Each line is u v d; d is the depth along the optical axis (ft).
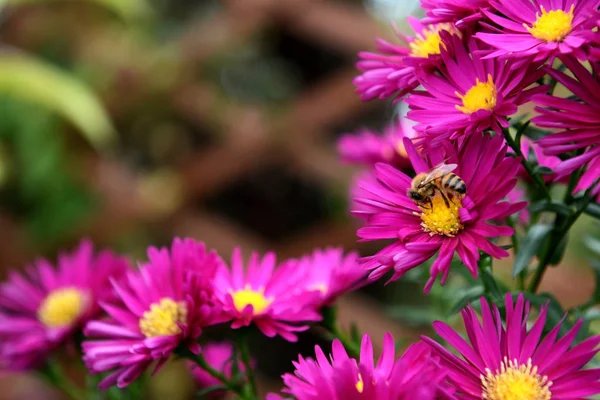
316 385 1.22
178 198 3.06
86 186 3.05
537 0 1.30
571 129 1.27
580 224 2.52
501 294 1.43
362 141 1.70
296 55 3.34
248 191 3.27
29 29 3.24
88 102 2.91
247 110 3.12
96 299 1.60
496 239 1.37
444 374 1.22
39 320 1.65
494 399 1.26
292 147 2.99
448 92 1.33
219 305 1.38
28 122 3.03
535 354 1.28
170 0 3.60
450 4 1.31
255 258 1.49
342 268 1.49
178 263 1.45
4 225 3.02
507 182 1.28
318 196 3.29
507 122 1.29
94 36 3.27
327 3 3.13
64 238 3.02
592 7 1.28
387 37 2.95
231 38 3.12
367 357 1.26
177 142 3.24
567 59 1.26
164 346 1.37
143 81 3.12
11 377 2.66
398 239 1.31
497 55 1.27
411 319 1.74
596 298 1.48
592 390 1.26
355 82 1.41
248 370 1.43
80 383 2.44
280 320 1.44
